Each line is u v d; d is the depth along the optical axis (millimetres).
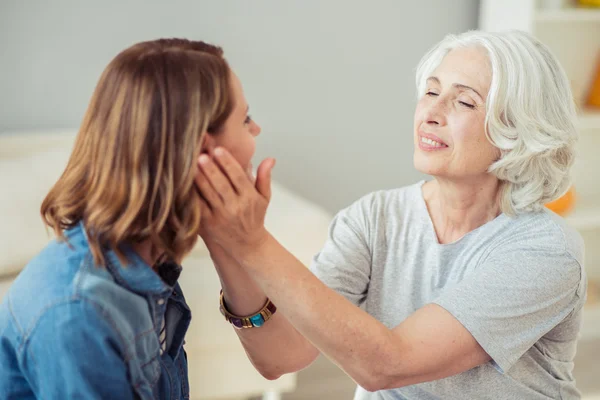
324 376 2930
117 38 3031
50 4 2924
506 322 1209
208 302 2238
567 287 1250
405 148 3549
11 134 2980
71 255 934
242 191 990
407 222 1406
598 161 3498
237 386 2330
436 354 1170
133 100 924
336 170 3455
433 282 1357
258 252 1067
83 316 884
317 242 2461
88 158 951
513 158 1257
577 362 3143
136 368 950
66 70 3004
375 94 3432
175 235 966
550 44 3316
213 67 956
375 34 3365
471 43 1306
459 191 1327
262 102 3273
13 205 2301
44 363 891
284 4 3201
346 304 1122
